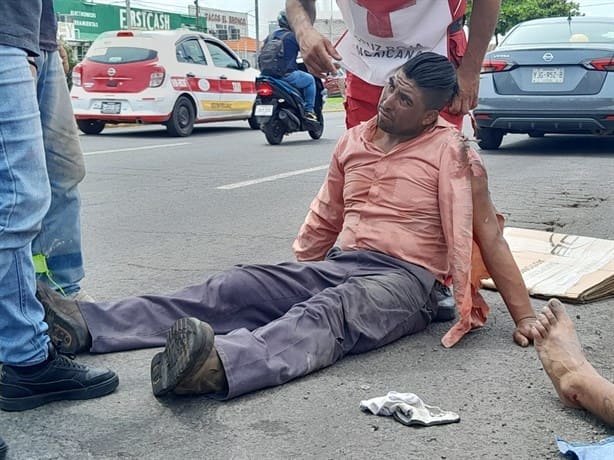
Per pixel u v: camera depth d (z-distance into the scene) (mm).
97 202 5840
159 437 2117
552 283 3375
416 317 2842
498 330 2965
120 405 2311
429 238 2895
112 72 11398
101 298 3414
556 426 2160
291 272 2797
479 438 2092
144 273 3840
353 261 2908
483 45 3107
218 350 2279
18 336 2211
